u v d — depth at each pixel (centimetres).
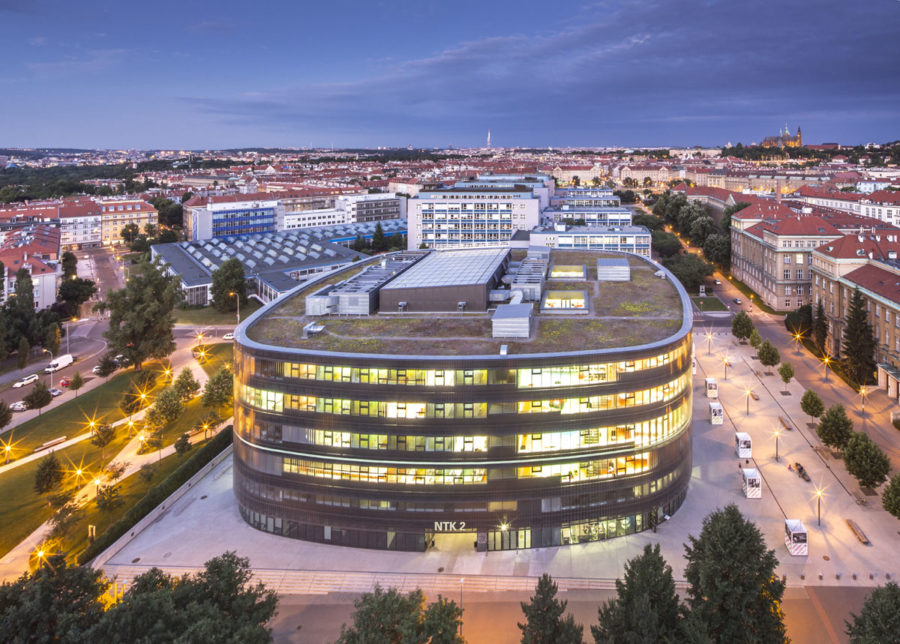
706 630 5194
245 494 8356
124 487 9838
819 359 14750
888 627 4850
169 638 4991
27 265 19775
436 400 7462
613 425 7669
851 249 14875
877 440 10312
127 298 15175
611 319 9475
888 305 12488
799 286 18962
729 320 18375
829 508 8456
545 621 5294
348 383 7588
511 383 7456
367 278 11500
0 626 5112
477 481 7550
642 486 7900
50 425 12319
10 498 9544
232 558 6094
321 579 7212
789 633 6181
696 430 11112
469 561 7481
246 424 8212
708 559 5628
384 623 5278
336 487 7769
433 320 9638
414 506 7619
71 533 8575
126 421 12612
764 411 11881
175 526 8412
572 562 7419
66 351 17025
